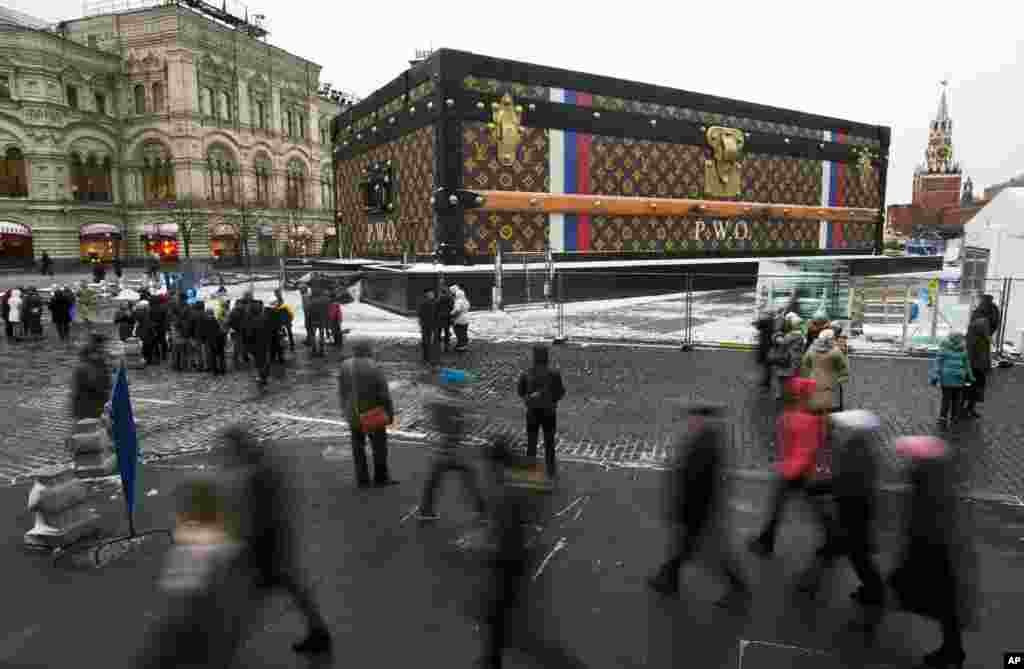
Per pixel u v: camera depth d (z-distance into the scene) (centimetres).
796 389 592
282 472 473
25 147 4869
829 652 471
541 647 430
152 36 5269
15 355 1850
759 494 762
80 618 523
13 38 4722
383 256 3131
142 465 903
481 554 435
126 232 5544
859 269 3897
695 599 543
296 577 466
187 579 350
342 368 802
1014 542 641
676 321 2236
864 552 510
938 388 1298
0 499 788
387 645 483
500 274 2456
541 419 818
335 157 3800
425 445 977
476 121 2522
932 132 13962
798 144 3547
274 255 6159
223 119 5612
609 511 722
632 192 2945
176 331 1620
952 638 437
